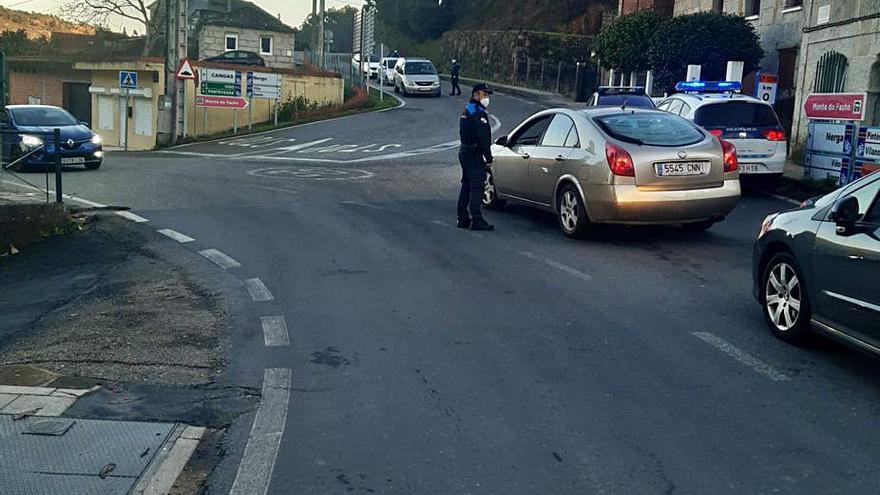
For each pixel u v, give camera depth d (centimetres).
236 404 576
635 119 1106
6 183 1498
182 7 3219
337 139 3030
